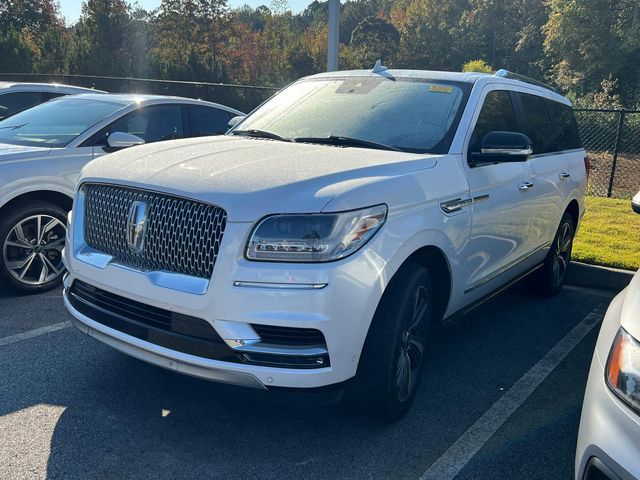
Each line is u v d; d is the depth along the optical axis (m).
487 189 4.15
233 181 3.10
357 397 3.34
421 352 3.66
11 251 5.42
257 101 18.66
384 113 4.31
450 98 4.36
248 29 51.94
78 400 3.69
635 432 2.06
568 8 39.94
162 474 3.02
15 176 5.33
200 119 7.22
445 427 3.55
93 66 28.92
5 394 3.72
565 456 3.30
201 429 3.42
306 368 2.90
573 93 38.59
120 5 40.69
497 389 4.06
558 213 5.59
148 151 3.80
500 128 4.60
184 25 48.62
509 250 4.68
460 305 4.16
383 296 3.27
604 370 2.31
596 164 16.39
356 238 2.99
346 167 3.36
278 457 3.19
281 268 2.86
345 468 3.13
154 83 19.41
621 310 2.50
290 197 2.96
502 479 3.10
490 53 68.19
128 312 3.27
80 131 6.04
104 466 3.06
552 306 5.82
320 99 4.69
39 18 55.38
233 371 2.89
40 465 3.04
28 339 4.56
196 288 2.96
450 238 3.71
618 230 8.21
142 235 3.21
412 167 3.59
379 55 70.12
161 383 3.93
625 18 38.53
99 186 3.53
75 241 3.62
